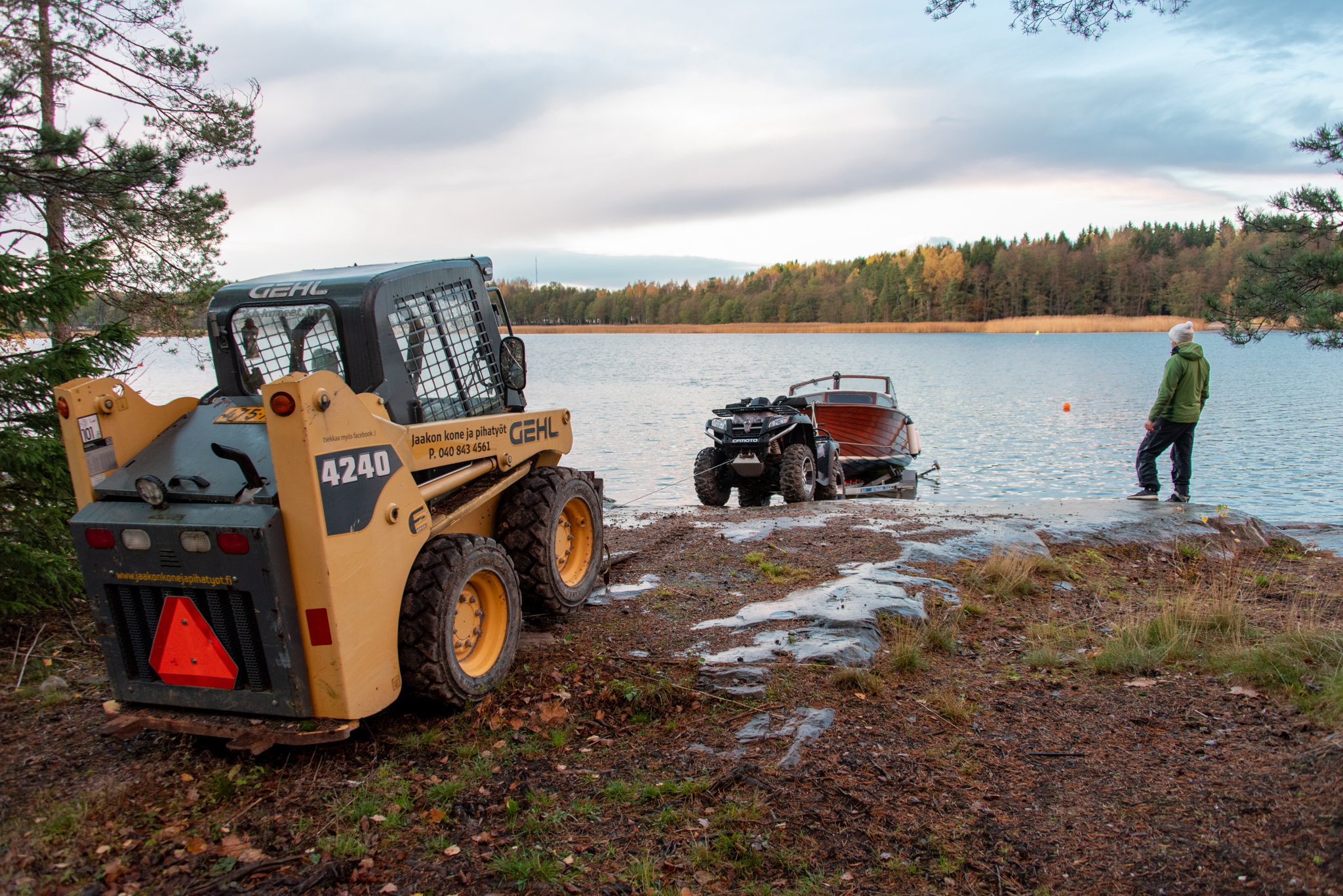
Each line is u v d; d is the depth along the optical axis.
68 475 4.87
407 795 3.21
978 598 5.77
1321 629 4.55
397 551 3.60
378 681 3.47
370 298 3.75
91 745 3.62
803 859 2.78
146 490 3.25
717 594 5.68
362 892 2.68
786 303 180.62
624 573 6.27
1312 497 13.92
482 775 3.36
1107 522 7.71
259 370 3.94
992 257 158.50
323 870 2.75
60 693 4.10
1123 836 2.86
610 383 46.22
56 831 2.95
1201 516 7.92
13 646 4.71
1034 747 3.57
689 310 199.88
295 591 3.22
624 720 3.88
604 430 25.97
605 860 2.81
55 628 4.99
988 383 43.03
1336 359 61.97
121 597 3.41
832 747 3.52
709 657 4.42
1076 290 147.25
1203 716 3.80
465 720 3.82
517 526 4.77
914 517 8.02
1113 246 145.62
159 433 3.70
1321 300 9.76
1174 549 7.16
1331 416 25.98
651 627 5.00
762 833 2.92
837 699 3.97
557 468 5.10
